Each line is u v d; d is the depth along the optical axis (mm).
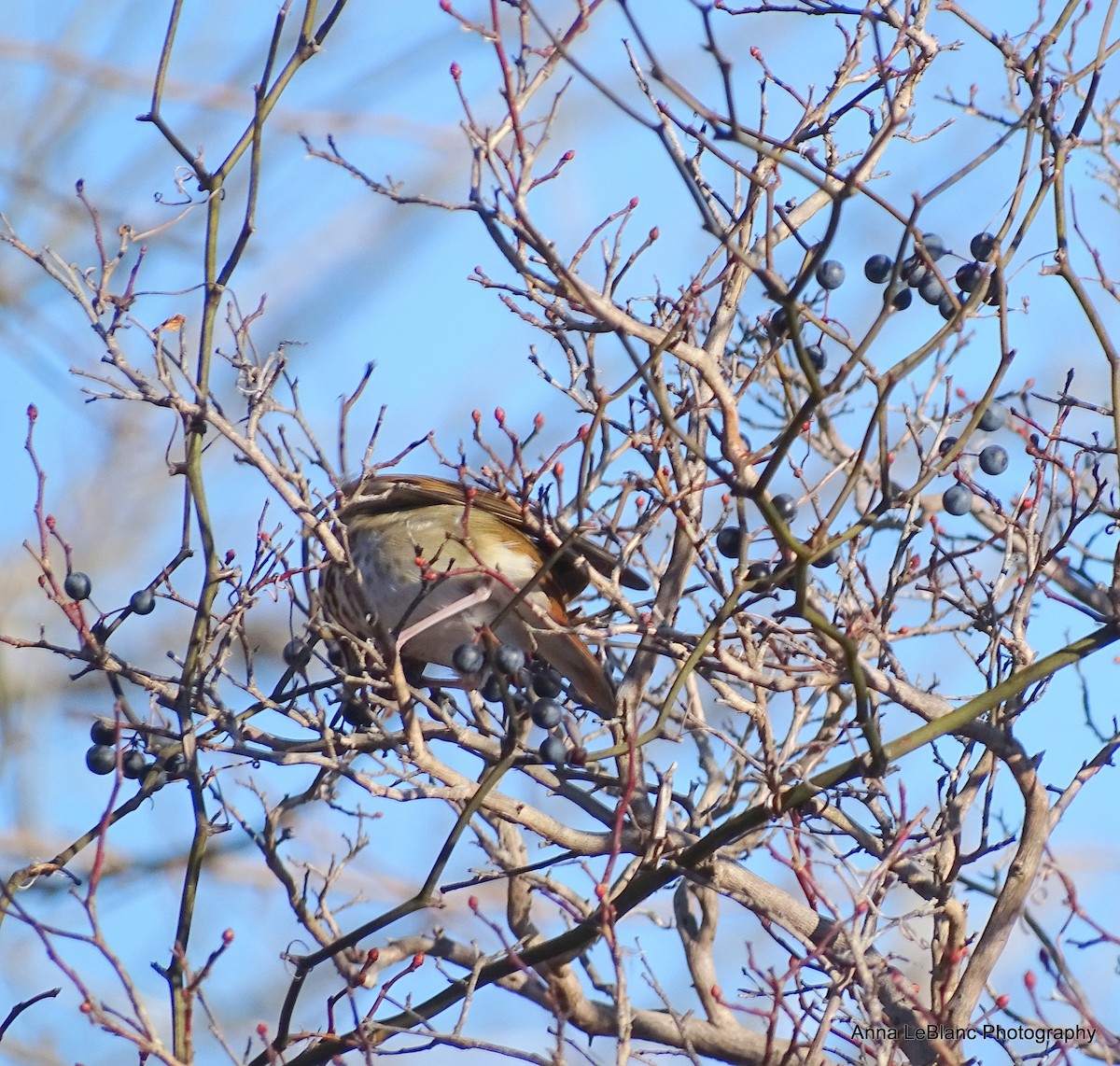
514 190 8508
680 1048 11914
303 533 9992
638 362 8312
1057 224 9758
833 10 10633
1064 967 9289
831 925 10695
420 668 13023
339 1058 9789
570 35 9203
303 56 10680
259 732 10617
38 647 10438
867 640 11625
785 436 8320
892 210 8484
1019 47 10898
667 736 9734
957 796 10797
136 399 10062
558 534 10406
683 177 7793
